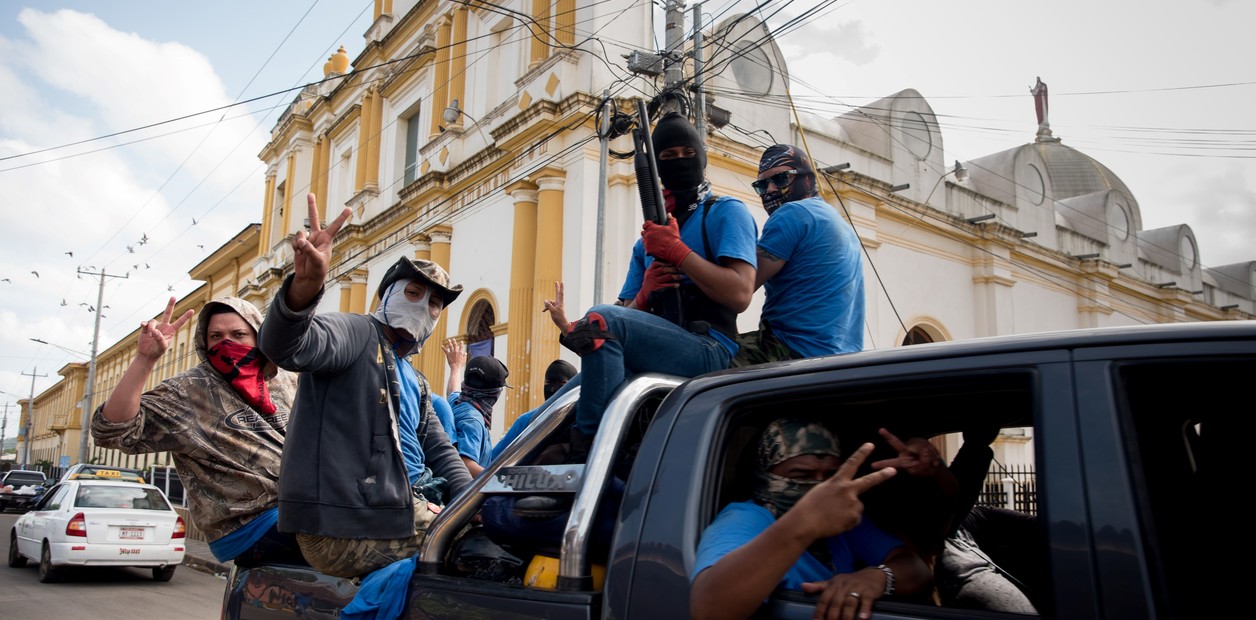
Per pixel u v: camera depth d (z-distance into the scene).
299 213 23.81
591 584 1.82
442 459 3.49
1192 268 24.48
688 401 1.82
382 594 2.15
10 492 28.16
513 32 14.81
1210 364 1.32
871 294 14.20
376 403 2.58
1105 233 20.77
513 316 12.64
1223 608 1.48
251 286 25.27
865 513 1.95
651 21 13.12
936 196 16.12
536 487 2.03
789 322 2.69
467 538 2.29
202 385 3.02
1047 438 1.38
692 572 1.58
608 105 11.03
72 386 60.03
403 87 18.66
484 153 14.11
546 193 12.41
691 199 2.72
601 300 10.88
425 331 3.07
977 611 1.37
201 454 2.92
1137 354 1.37
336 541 2.43
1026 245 17.61
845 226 2.81
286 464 2.50
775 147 3.04
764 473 1.74
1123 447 1.31
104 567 11.61
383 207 18.80
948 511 1.93
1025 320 17.42
